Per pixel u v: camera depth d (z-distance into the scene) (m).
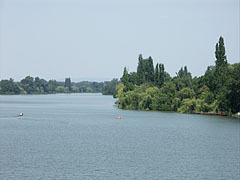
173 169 80.75
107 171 78.38
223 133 129.38
